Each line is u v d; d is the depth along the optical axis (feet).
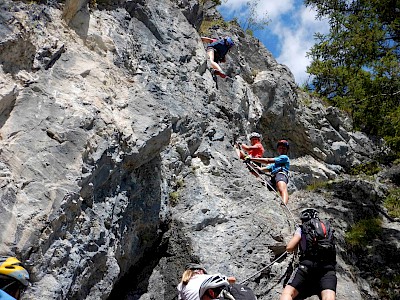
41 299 14.93
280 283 22.26
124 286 21.03
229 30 44.57
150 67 27.35
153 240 22.13
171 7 33.60
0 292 10.45
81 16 22.99
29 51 18.65
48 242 15.71
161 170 23.59
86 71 20.72
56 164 16.76
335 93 40.09
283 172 29.63
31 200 15.57
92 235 17.71
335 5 37.47
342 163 43.62
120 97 21.61
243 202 25.67
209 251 22.44
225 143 29.66
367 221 32.37
